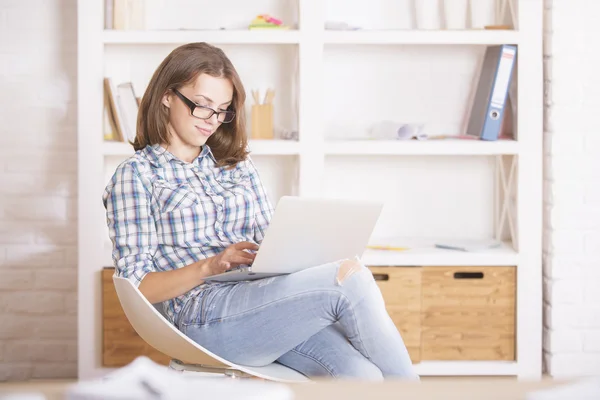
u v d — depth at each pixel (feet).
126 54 12.46
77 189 12.65
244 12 12.56
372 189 12.97
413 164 12.96
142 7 11.89
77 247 12.71
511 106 12.42
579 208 12.10
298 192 11.89
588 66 12.03
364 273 7.07
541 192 11.94
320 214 7.09
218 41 11.66
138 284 7.41
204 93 7.93
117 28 11.68
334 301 6.98
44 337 12.78
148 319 6.82
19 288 12.71
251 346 7.26
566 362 12.19
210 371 7.22
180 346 6.83
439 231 13.05
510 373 12.02
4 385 4.00
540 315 12.02
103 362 11.72
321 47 11.72
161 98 8.01
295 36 11.72
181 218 7.82
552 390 3.84
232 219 8.17
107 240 12.14
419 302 11.89
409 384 4.00
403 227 13.03
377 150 11.86
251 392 3.81
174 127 8.07
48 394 3.83
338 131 12.74
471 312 11.96
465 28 12.64
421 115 12.85
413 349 11.94
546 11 12.11
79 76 11.55
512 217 12.37
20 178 12.61
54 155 12.61
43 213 12.66
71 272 12.74
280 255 7.18
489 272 11.94
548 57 12.11
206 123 8.00
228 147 8.40
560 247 12.12
